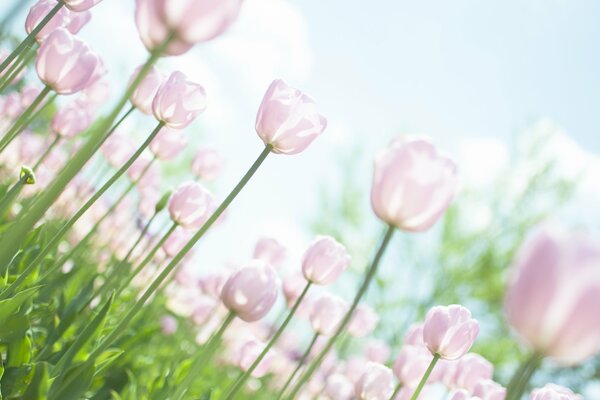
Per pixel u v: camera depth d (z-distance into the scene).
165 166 12.98
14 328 1.66
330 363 4.65
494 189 17.34
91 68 2.05
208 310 4.93
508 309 0.93
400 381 2.82
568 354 0.90
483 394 2.64
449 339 2.05
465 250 16.75
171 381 2.60
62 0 1.91
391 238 1.43
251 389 4.93
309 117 1.75
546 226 0.91
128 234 4.45
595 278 0.87
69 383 1.62
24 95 3.61
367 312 4.36
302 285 3.45
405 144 1.36
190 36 1.22
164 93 1.96
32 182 1.80
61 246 4.16
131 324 3.17
